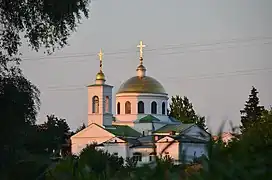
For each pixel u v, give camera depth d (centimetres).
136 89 15712
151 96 15738
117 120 15550
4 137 4509
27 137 4425
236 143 512
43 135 4275
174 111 16962
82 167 627
